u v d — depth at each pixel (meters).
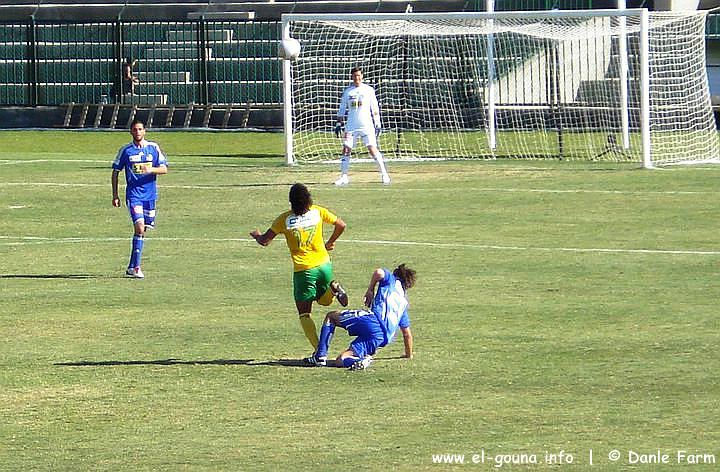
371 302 42.03
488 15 109.19
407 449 32.72
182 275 59.81
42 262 64.12
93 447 33.59
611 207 80.62
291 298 53.88
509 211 79.75
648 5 159.38
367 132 95.88
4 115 166.75
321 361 41.81
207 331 47.53
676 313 49.09
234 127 161.00
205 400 38.00
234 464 31.84
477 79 147.50
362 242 68.19
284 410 36.72
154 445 33.62
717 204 81.12
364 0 169.00
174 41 174.12
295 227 42.72
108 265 63.06
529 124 145.12
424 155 124.19
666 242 66.62
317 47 145.75
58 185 96.88
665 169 103.50
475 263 61.47
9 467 32.03
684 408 36.00
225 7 173.88
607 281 56.19
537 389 38.44
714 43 156.38
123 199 89.00
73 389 39.53
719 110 150.12
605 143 127.00
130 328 48.28
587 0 160.12
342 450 32.78
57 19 176.88
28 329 48.34
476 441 33.28
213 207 84.25
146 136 152.75
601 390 38.16
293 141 128.00
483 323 48.00
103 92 172.88
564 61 140.75
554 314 49.44
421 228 73.06
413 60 149.12
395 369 41.22
